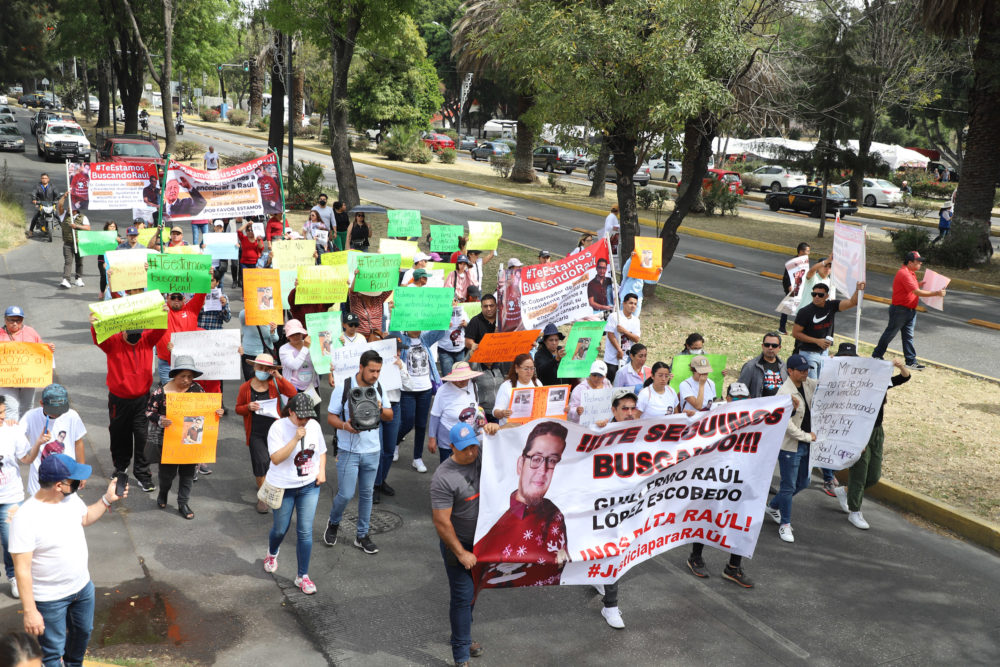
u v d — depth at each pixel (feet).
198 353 27.55
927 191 159.22
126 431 27.48
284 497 22.11
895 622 22.44
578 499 20.84
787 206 126.41
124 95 153.89
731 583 24.26
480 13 121.60
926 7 75.72
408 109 169.68
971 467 32.40
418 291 29.32
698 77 47.73
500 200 115.14
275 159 46.75
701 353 28.60
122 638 19.70
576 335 30.55
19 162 126.82
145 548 24.22
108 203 45.29
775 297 62.90
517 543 20.16
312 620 21.12
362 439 24.08
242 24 158.51
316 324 29.04
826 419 27.99
